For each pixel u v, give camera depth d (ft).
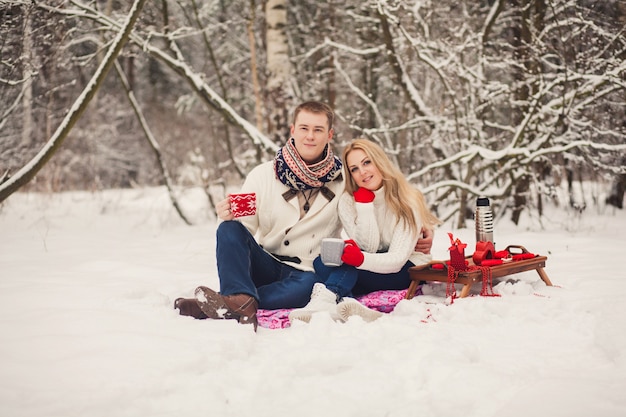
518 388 6.58
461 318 9.32
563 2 22.72
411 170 26.37
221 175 29.25
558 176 25.61
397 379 6.92
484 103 24.08
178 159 51.90
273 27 25.73
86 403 6.23
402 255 10.93
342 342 8.20
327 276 10.82
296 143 10.85
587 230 21.94
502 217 26.94
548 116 24.11
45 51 21.74
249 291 9.46
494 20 23.53
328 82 35.88
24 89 20.54
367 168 11.21
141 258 16.53
